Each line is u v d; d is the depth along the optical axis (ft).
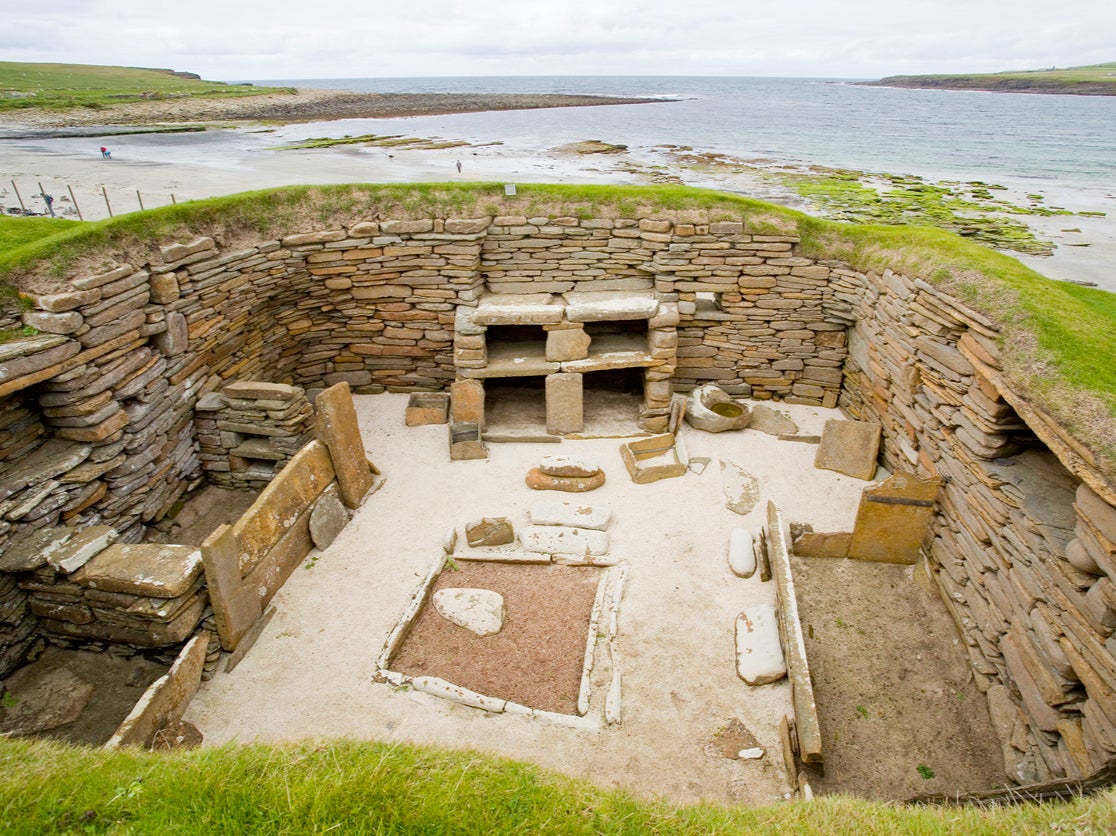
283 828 11.02
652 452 30.14
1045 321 19.93
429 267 32.17
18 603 19.30
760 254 31.99
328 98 342.44
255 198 30.50
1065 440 16.58
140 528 24.76
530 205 32.68
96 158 116.78
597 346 32.65
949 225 74.59
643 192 33.04
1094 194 98.53
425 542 24.75
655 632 20.84
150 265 24.53
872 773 17.28
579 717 18.07
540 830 11.36
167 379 25.54
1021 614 18.06
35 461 20.99
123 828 10.94
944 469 23.26
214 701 18.58
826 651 20.85
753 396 35.68
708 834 11.76
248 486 28.43
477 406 30.60
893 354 27.61
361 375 35.65
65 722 18.02
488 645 20.51
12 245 28.09
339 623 21.20
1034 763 16.75
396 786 11.87
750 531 25.16
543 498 27.12
